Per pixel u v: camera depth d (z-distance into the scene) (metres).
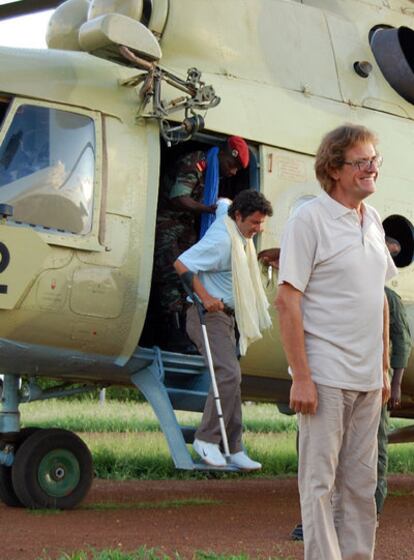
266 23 7.36
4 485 6.52
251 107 6.91
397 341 5.64
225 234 5.98
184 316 6.57
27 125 5.96
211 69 6.94
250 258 6.10
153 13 6.80
